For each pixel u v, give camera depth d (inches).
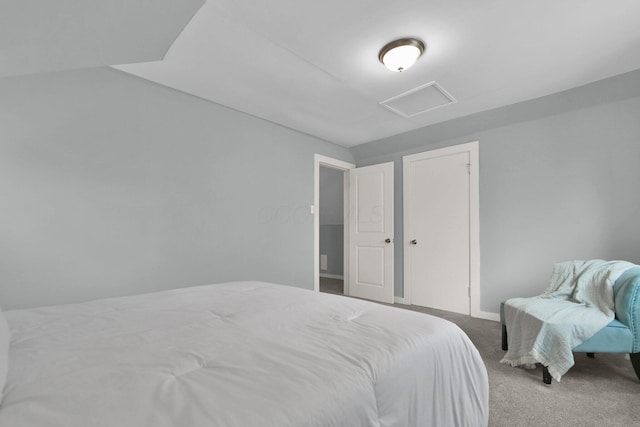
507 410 60.6
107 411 22.4
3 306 69.5
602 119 100.8
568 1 61.0
